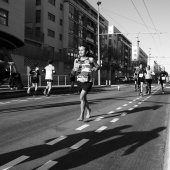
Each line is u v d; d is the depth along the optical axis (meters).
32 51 37.72
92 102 11.90
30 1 44.44
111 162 3.80
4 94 14.04
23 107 9.59
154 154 4.21
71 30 51.28
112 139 5.09
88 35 62.53
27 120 6.92
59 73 46.81
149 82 18.14
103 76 72.44
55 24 47.12
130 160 3.91
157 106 10.82
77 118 7.38
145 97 15.41
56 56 44.66
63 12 49.78
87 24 60.59
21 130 5.71
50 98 13.57
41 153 4.11
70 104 10.75
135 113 8.66
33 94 16.02
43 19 43.41
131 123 6.81
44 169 3.43
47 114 8.00
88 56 6.96
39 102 11.41
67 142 4.79
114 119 7.36
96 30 67.44
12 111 8.51
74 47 52.75
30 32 39.56
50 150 4.27
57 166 3.56
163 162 3.84
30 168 3.45
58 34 48.25
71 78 19.67
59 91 20.08
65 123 6.60
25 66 36.47
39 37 41.44
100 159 3.91
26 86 19.25
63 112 8.47
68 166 3.57
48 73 14.80
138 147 4.59
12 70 11.71
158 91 22.06
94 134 5.47
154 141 5.00
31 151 4.20
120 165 3.69
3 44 17.14
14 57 33.81
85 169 3.49
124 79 59.66
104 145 4.66
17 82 11.79
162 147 4.60
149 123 6.86
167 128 6.24
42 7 43.44
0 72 7.36
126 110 9.34
